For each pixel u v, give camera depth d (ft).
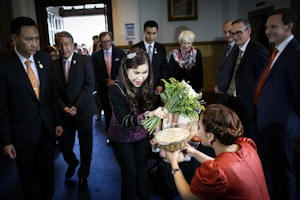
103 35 11.75
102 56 12.02
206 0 22.13
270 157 7.02
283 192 6.84
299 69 5.93
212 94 22.82
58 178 9.65
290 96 6.34
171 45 22.52
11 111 6.43
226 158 3.89
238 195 3.73
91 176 9.70
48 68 7.02
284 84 6.36
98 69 12.03
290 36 6.44
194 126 6.65
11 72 6.21
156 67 11.52
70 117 8.83
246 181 3.74
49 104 7.17
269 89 6.63
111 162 10.87
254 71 8.27
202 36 22.76
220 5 22.30
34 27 6.09
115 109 5.88
